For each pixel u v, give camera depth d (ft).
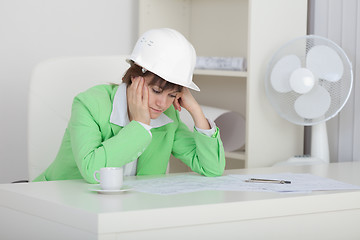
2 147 12.15
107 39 13.02
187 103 7.36
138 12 13.35
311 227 5.75
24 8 12.19
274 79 9.57
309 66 9.34
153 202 5.25
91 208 4.93
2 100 12.12
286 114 9.68
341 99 9.43
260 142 10.26
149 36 6.84
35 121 8.79
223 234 5.22
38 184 6.39
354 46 10.09
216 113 10.75
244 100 12.10
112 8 13.04
